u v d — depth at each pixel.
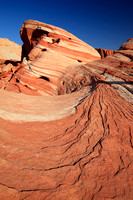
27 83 20.12
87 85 13.57
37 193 2.21
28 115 5.68
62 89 18.62
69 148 3.83
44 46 26.45
